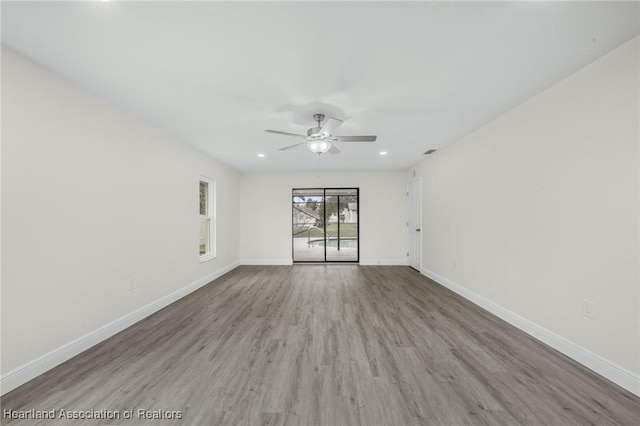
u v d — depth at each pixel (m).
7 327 1.75
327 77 2.10
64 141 2.12
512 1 1.38
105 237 2.51
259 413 1.55
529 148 2.53
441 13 1.46
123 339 2.50
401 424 1.46
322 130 2.70
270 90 2.30
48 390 1.75
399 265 6.32
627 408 1.57
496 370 1.97
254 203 6.47
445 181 4.27
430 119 3.00
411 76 2.10
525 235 2.60
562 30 1.59
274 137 3.61
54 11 1.42
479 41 1.69
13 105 1.79
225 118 2.93
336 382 1.83
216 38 1.65
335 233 7.13
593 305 1.95
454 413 1.54
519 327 2.68
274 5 1.39
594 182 1.94
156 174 3.25
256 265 6.36
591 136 1.95
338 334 2.59
